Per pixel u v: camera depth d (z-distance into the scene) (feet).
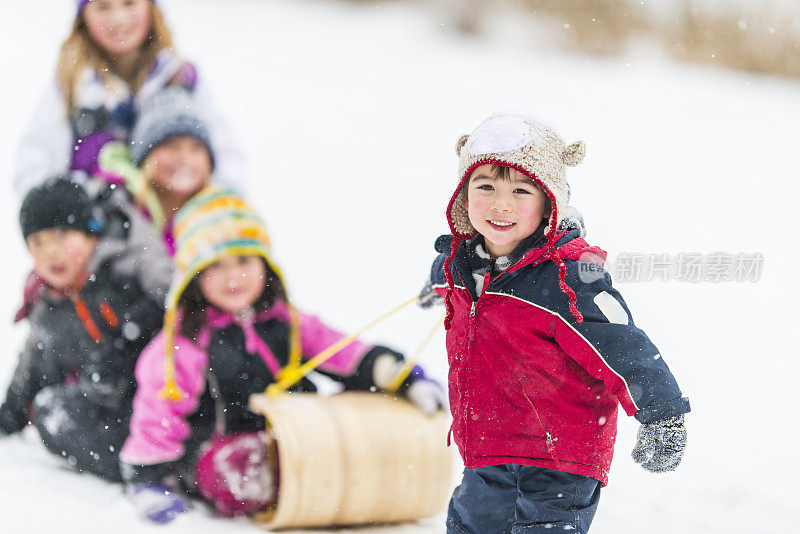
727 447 40.37
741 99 119.34
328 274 61.82
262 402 33.94
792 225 74.59
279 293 37.01
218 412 35.29
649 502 35.37
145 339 38.52
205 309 35.73
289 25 137.49
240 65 116.67
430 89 114.73
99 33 47.11
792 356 50.11
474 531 27.68
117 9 46.78
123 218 41.70
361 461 32.22
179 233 36.52
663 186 84.38
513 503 27.14
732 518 33.86
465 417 26.50
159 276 40.93
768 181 87.40
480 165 25.64
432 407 34.63
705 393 45.88
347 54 126.93
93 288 38.75
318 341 37.83
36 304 39.83
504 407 25.93
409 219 74.02
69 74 47.32
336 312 55.31
